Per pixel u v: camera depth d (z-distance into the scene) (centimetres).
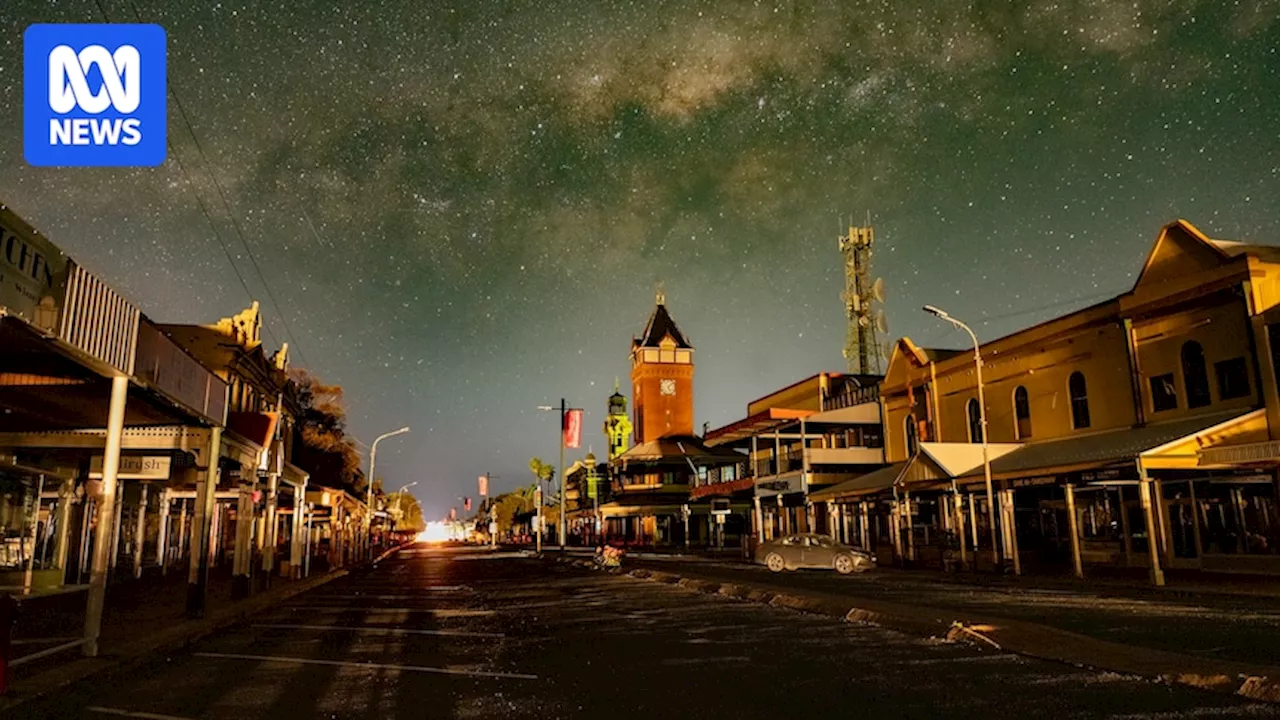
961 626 1284
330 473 5603
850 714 773
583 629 1477
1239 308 2516
